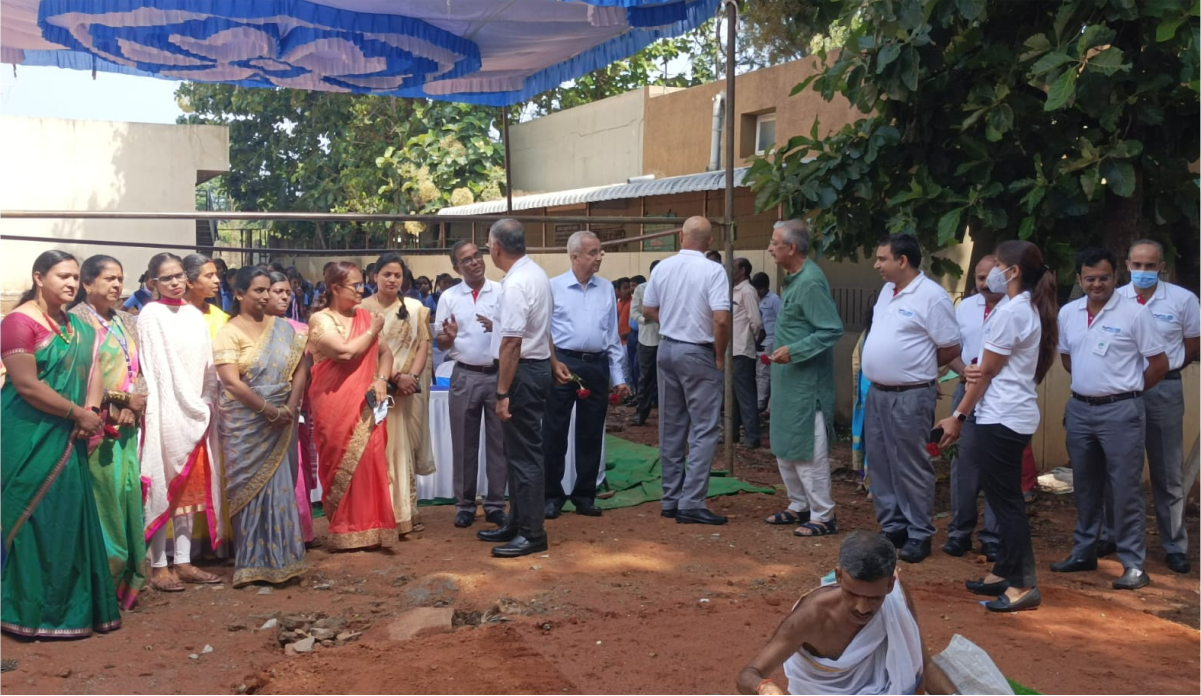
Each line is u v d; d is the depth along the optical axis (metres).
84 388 5.22
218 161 21.67
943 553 6.73
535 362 6.62
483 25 9.95
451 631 5.26
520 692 4.41
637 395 13.08
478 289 7.40
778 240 7.11
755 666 3.16
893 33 7.63
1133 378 6.03
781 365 7.15
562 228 21.47
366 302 7.16
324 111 27.98
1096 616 5.45
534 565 6.42
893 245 6.43
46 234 20.30
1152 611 5.63
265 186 30.50
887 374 6.52
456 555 6.68
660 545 6.93
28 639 5.08
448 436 8.38
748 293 10.91
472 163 24.08
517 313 6.40
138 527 5.57
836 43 13.19
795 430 7.10
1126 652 4.89
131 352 5.59
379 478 6.78
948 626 5.21
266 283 6.08
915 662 3.16
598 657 4.81
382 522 6.78
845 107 14.21
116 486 5.48
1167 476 6.39
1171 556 6.45
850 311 12.75
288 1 8.49
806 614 3.12
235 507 5.99
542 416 7.15
